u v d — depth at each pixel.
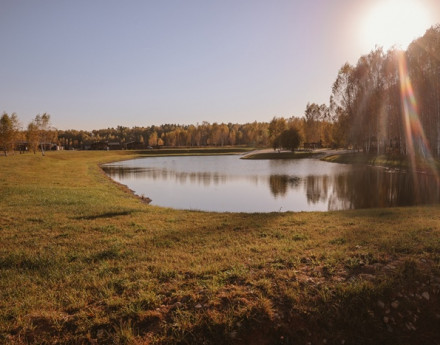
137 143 141.88
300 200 22.39
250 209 19.50
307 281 5.91
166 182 34.22
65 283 6.16
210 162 68.50
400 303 5.41
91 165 56.84
